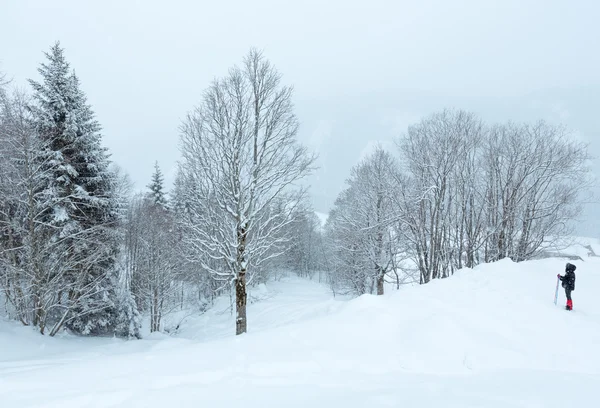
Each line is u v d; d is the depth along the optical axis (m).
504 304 9.71
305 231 64.25
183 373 6.02
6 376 6.20
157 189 42.88
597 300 10.29
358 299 9.70
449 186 24.66
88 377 5.99
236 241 13.29
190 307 35.69
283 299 32.41
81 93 19.86
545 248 24.06
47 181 17.70
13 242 16.89
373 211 26.16
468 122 24.55
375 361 6.70
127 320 21.72
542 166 23.14
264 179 13.09
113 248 21.72
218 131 12.76
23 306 16.64
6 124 14.65
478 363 6.66
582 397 5.18
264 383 5.70
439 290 11.14
